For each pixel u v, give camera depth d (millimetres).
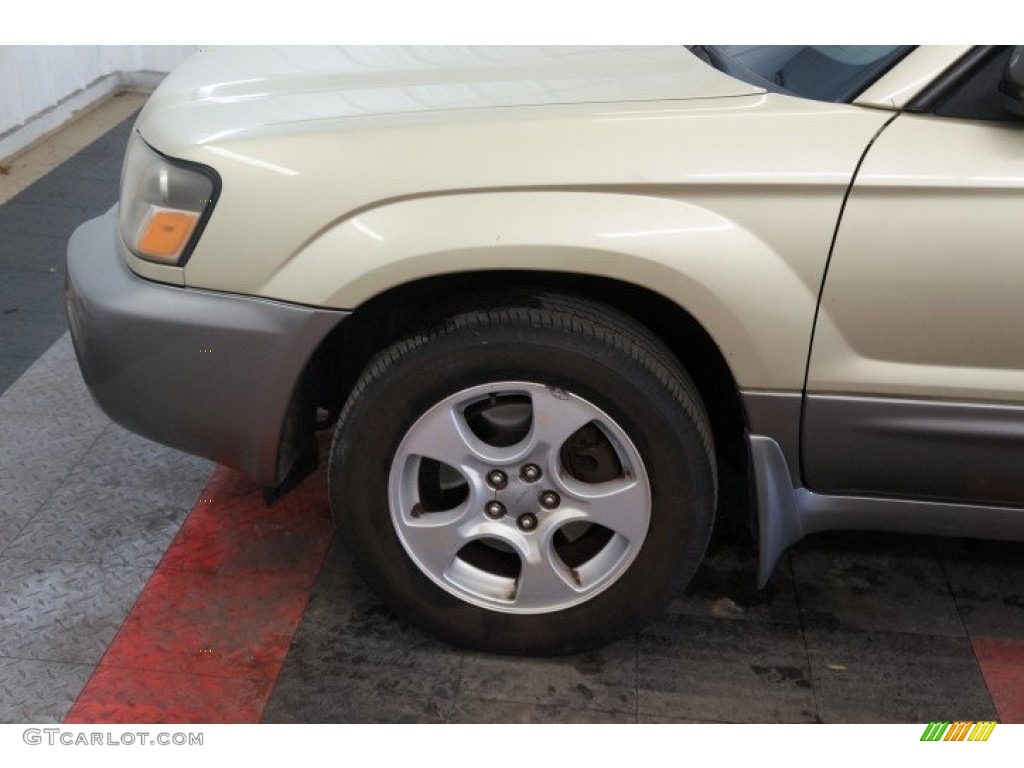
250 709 2180
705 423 2146
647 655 2334
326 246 2010
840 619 2445
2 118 4691
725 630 2402
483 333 2035
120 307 2129
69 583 2471
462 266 1973
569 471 2199
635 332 2066
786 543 2240
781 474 2154
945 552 2656
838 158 1942
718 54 2324
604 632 2264
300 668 2277
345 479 2184
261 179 2018
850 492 2225
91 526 2648
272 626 2381
